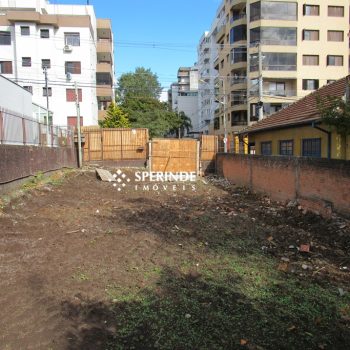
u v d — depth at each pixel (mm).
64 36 41938
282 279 5754
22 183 13094
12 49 41312
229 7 50062
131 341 3910
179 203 13695
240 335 4102
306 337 4121
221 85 53750
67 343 3832
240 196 15820
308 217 10375
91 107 42812
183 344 3889
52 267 5895
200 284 5441
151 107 59094
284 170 12875
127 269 5941
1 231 7750
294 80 44312
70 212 10500
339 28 43750
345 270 6262
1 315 4371
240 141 24844
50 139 19625
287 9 43344
